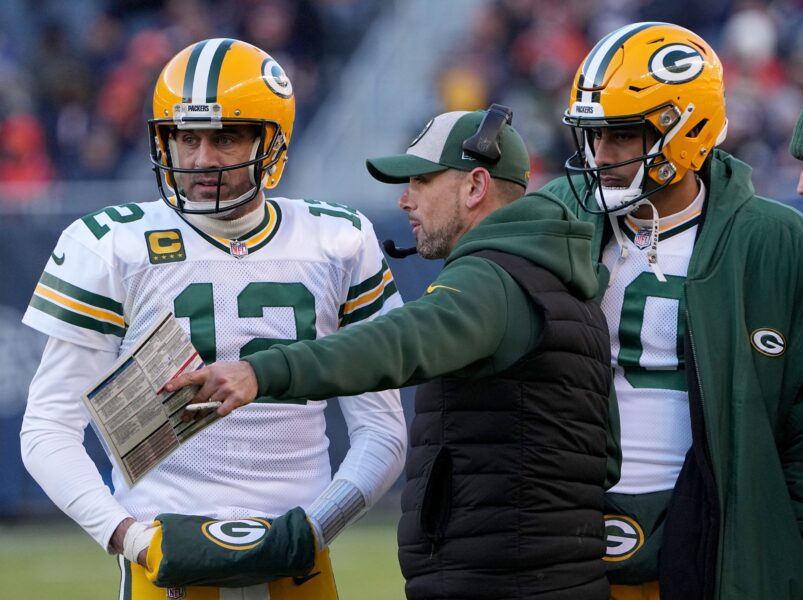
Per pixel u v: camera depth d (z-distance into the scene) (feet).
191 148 35.37
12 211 86.63
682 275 36.83
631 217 37.45
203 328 35.22
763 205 37.01
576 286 33.35
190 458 35.09
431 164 34.22
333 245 37.04
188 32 129.70
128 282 35.19
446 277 31.50
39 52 129.29
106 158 123.85
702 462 34.83
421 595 32.27
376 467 36.99
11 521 88.12
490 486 31.58
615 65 36.19
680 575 34.81
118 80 127.65
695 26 124.67
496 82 122.83
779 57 120.06
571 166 37.35
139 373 30.76
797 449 35.78
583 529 32.58
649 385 36.63
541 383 31.86
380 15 130.41
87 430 81.46
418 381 30.12
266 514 35.37
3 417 86.12
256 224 36.22
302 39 129.59
